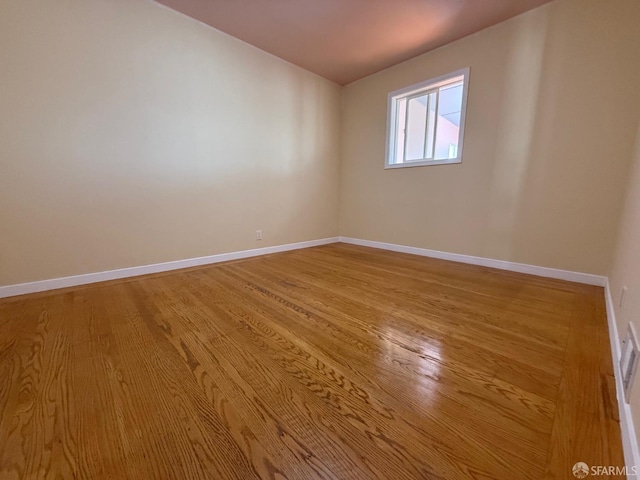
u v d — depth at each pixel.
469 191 2.89
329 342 1.34
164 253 2.63
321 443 0.79
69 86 2.04
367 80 3.70
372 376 1.09
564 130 2.27
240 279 2.38
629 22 1.95
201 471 0.71
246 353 1.25
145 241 2.51
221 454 0.76
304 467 0.72
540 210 2.45
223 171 2.95
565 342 1.34
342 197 4.25
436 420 0.87
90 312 1.68
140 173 2.42
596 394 0.98
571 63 2.19
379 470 0.71
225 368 1.14
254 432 0.83
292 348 1.29
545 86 2.32
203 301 1.87
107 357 1.21
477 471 0.70
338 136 4.09
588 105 2.15
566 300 1.88
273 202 3.44
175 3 2.36
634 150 1.83
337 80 3.85
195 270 2.67
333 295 1.99
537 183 2.44
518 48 2.43
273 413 0.90
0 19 1.77
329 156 4.02
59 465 0.73
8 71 1.82
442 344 1.32
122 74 2.25
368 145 3.81
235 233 3.12
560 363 1.17
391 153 3.59
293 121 3.51
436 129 3.24
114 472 0.71
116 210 2.33
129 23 2.24
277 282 2.29
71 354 1.24
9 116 1.84
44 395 0.98
